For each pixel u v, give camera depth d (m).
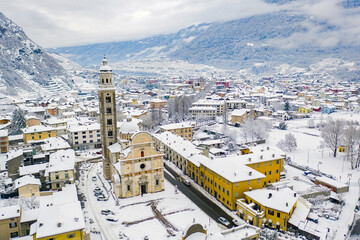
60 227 66.81
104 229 83.62
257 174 98.19
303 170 132.62
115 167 108.50
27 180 97.50
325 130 165.12
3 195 99.88
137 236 79.56
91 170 133.25
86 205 98.31
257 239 70.88
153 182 107.88
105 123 117.19
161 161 107.56
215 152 149.62
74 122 195.75
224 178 97.19
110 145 120.06
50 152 136.00
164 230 82.38
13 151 128.00
